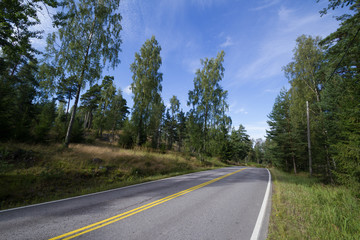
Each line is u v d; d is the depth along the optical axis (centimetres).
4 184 745
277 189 888
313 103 1864
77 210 498
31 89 2433
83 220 420
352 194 743
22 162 962
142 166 1419
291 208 557
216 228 391
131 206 538
